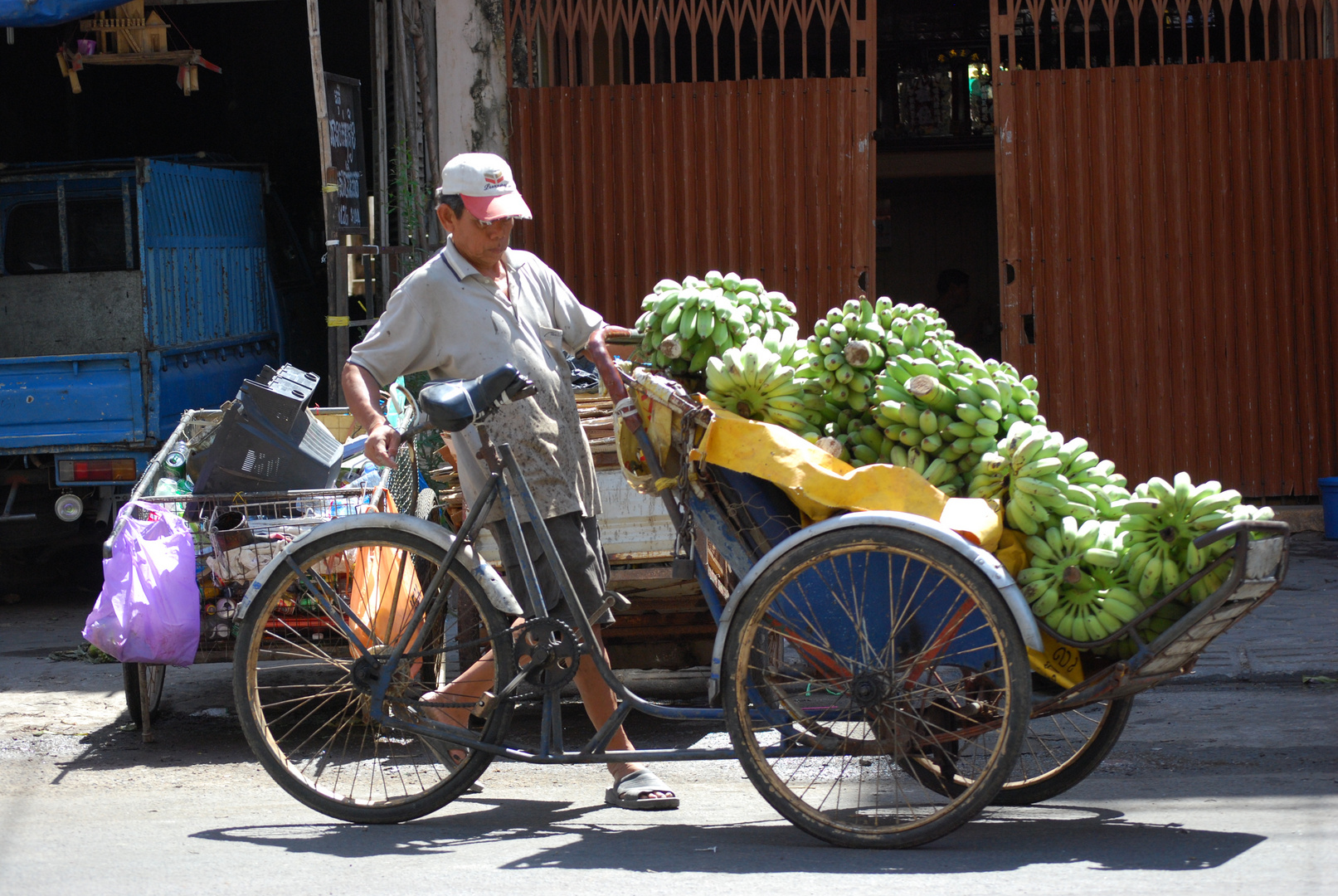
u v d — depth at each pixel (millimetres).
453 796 4523
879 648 4086
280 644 5496
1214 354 10414
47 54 14484
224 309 11180
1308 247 10344
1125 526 4031
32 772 5547
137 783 5332
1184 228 10352
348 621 5090
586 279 10508
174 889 3791
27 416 9070
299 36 15148
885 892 3564
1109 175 10352
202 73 15148
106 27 10727
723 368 4375
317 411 7652
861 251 10297
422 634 4605
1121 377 10445
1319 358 10383
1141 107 10297
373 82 10633
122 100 15109
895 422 4281
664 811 4676
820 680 4145
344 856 4121
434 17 10602
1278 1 10367
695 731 6137
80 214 9836
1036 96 10328
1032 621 3811
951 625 4016
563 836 4324
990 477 4148
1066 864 3812
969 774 4387
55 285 9695
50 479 9359
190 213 10609
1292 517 10422
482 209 4418
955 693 4133
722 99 10336
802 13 10281
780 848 4090
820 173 10297
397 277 10281
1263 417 10422
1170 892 3500
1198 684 6598
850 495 4066
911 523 3895
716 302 4523
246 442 6062
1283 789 4734
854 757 4918
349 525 4566
